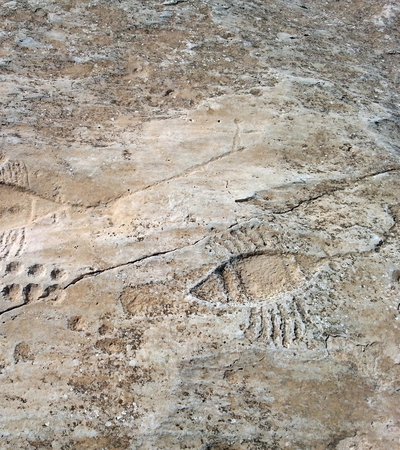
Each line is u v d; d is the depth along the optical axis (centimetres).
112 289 262
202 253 277
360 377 239
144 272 269
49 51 377
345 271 274
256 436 222
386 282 271
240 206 297
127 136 326
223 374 238
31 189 294
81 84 356
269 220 291
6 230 280
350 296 264
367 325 255
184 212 293
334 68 393
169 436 221
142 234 283
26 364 238
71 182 297
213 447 219
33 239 278
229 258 276
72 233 281
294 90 367
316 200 303
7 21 397
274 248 280
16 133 319
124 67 371
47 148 313
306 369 241
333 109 357
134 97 351
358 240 286
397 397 235
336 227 291
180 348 245
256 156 324
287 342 248
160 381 235
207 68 377
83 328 249
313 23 438
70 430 221
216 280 268
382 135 344
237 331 251
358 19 451
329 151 331
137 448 218
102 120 334
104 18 410
